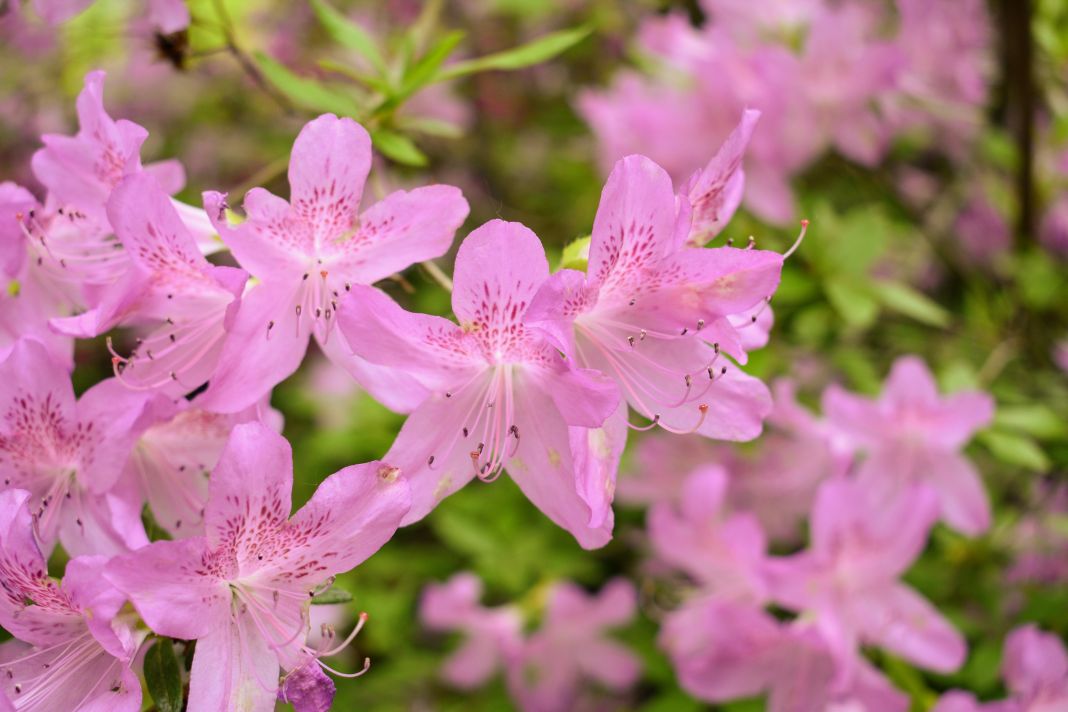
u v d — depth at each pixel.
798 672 0.58
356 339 0.40
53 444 0.42
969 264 0.78
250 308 0.42
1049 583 0.69
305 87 0.49
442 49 0.50
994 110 0.78
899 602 0.57
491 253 0.40
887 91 0.67
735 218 0.68
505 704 0.82
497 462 0.42
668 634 0.62
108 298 0.41
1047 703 0.57
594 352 0.43
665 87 0.72
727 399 0.43
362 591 0.78
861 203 0.77
